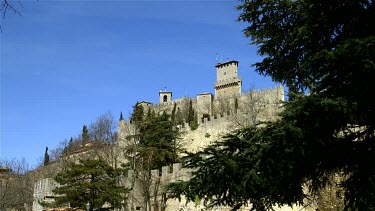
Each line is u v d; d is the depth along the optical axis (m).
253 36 12.20
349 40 8.27
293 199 10.55
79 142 89.56
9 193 56.00
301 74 11.48
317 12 10.16
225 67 115.44
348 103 8.20
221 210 30.05
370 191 9.86
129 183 41.00
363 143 9.65
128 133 66.00
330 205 22.59
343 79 8.70
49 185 53.22
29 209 57.69
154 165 50.38
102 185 36.28
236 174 9.09
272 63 12.17
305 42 11.18
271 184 9.36
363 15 10.07
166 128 57.91
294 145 8.57
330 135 9.08
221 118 60.09
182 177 37.06
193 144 61.88
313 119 8.33
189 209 34.06
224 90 112.56
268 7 11.41
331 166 9.91
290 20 11.58
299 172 9.68
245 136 10.28
